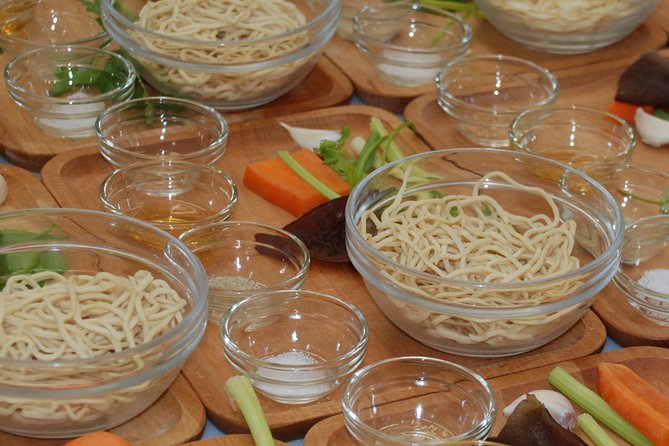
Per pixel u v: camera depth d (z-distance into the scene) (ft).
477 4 6.99
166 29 6.03
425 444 3.84
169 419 4.22
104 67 6.16
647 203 5.52
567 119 6.19
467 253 4.62
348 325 4.61
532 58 6.92
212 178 5.49
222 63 5.81
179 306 4.35
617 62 6.90
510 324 4.33
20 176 5.58
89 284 4.40
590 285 4.34
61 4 6.94
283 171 5.57
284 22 6.19
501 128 5.98
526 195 5.02
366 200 4.81
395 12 6.97
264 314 4.61
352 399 4.21
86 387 3.82
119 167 5.47
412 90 6.48
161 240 4.50
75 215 4.58
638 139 6.18
